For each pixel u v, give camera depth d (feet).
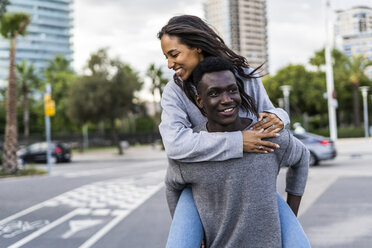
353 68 129.39
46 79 156.56
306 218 20.38
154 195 30.22
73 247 16.75
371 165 45.09
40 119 164.45
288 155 5.65
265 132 5.34
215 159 5.31
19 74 149.89
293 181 6.26
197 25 6.12
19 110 182.50
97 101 90.79
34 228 20.36
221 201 5.56
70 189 35.14
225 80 5.28
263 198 5.41
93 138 150.20
